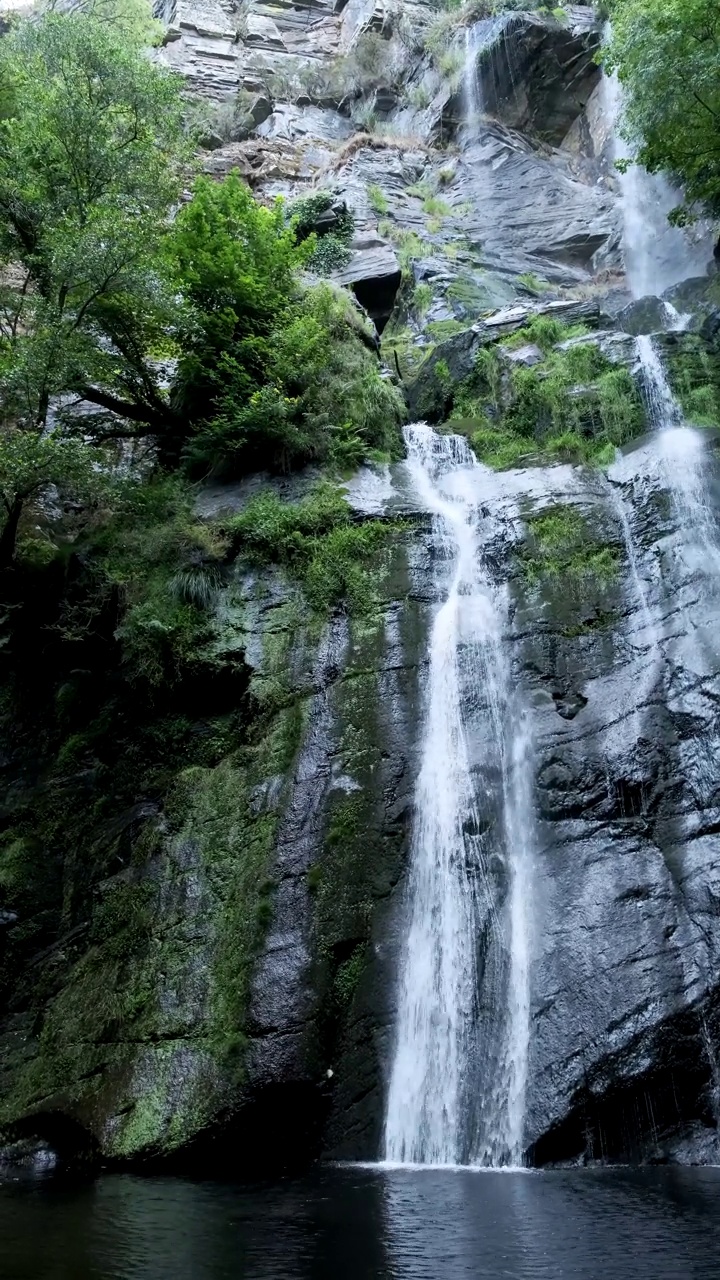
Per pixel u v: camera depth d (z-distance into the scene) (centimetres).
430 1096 966
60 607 1554
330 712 1240
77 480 1517
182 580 1420
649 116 1867
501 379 1911
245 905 1080
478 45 3788
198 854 1166
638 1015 944
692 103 1827
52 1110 1012
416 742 1202
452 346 2094
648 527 1387
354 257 2786
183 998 1038
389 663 1286
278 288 1928
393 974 1027
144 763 1369
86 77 1877
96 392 1848
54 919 1288
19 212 1755
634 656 1243
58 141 1795
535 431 1791
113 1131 954
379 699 1248
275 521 1475
